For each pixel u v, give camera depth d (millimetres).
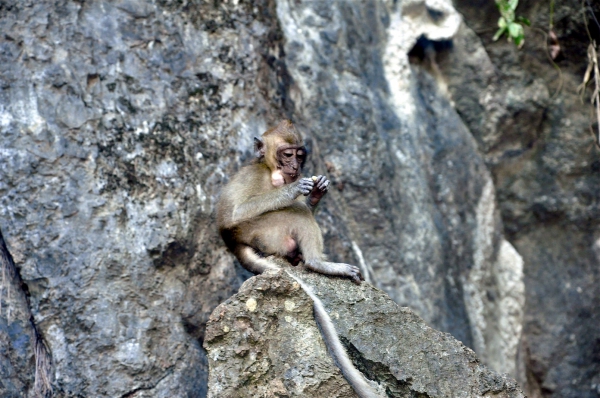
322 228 11438
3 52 9898
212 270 10227
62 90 9938
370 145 13016
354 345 6730
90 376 9164
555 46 14562
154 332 9555
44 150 9672
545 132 15195
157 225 9883
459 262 14164
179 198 10117
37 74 9906
